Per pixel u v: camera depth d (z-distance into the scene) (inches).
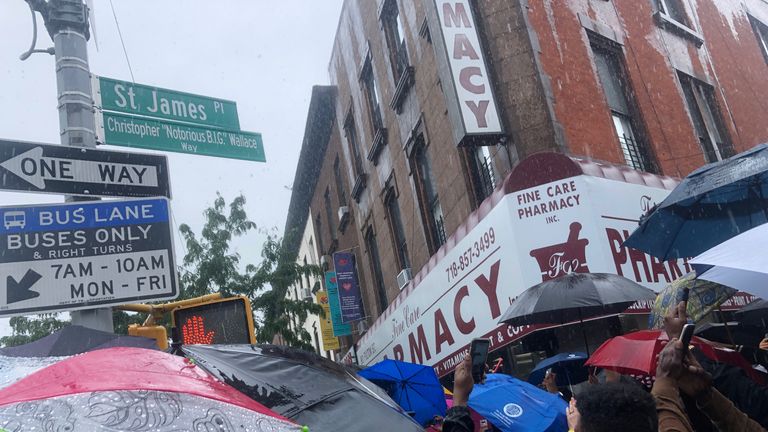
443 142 475.5
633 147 455.8
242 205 653.3
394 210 620.1
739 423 106.0
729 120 561.9
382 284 685.9
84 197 208.2
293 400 124.0
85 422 78.0
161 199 207.3
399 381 214.1
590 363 152.9
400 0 530.3
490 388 168.2
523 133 390.3
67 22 218.7
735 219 229.9
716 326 199.8
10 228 187.8
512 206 349.7
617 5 497.7
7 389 86.9
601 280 245.4
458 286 403.2
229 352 134.3
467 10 399.9
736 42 632.4
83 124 212.7
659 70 502.3
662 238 240.2
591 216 339.9
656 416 88.2
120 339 151.6
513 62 404.5
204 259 628.7
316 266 697.6
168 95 237.9
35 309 185.5
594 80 433.7
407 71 518.0
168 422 82.0
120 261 197.8
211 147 243.1
